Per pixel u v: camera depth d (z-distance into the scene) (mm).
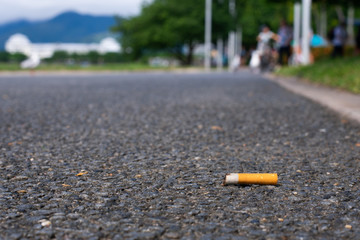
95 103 1290
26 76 3291
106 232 511
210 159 695
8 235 506
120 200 568
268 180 598
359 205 559
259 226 521
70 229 515
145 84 2197
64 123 923
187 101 1336
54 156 704
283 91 1688
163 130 862
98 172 642
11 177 625
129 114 1051
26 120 957
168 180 618
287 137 814
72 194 581
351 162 684
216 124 913
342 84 1614
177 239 502
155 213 542
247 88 1862
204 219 532
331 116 1010
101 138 804
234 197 575
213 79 2693
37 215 538
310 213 543
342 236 507
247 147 754
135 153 720
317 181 616
